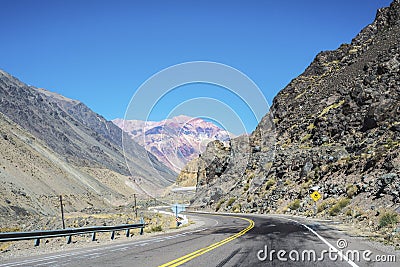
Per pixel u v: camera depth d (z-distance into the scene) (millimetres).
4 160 105875
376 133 41125
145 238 22219
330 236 17688
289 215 39062
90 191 138500
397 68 50188
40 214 83688
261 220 33656
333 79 71750
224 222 35031
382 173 30938
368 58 63938
